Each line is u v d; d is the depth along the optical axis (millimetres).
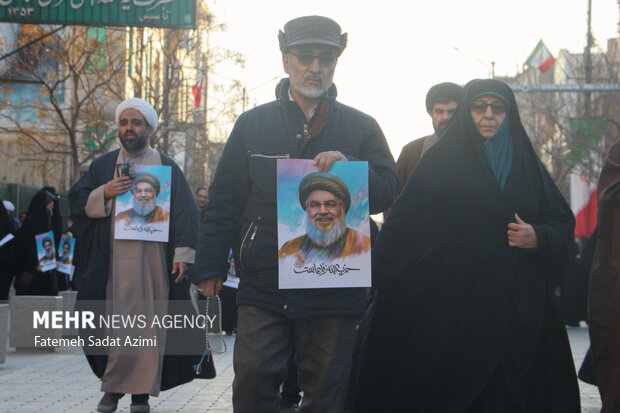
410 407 4828
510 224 4652
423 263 4773
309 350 4414
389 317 4891
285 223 4352
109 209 6773
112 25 17188
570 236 4875
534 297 4684
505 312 4625
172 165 7059
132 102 7023
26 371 9344
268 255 4398
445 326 4719
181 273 6738
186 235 6797
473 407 4688
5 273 13656
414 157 7379
